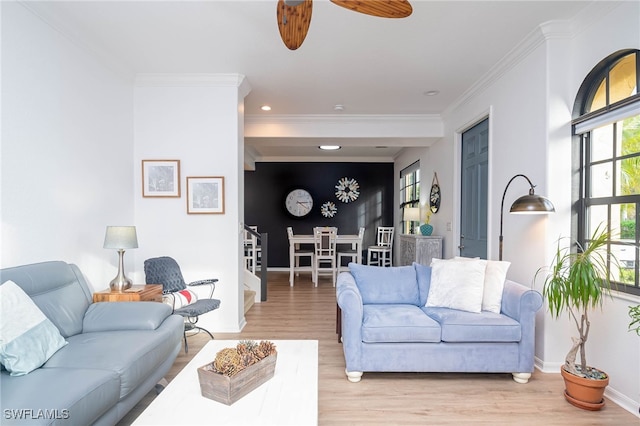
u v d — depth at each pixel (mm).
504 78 3223
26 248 2197
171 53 3016
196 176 3533
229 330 3549
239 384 1451
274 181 7887
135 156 3531
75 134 2654
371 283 3068
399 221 7480
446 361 2432
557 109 2588
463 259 2891
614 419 2004
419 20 2473
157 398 1455
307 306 4621
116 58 3102
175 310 2795
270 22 2518
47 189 2373
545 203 2318
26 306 1756
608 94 2363
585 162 2543
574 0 2238
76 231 2670
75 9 2326
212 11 2375
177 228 3535
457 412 2078
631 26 2098
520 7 2318
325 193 7914
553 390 2344
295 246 7156
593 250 2137
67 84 2564
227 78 3465
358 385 2416
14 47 2107
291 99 4223
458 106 4301
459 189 4414
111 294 2584
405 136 4977
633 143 2184
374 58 3102
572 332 2572
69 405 1327
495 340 2410
